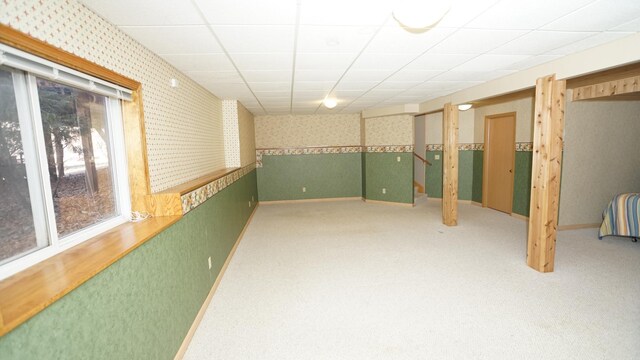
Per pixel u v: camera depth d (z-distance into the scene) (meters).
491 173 6.56
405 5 1.57
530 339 2.25
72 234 1.57
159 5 1.67
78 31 1.55
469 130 7.05
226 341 2.32
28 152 1.32
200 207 2.76
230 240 4.06
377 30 2.20
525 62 3.18
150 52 2.37
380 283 3.22
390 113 6.62
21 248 1.27
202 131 3.74
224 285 3.28
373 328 2.44
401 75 3.67
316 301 2.89
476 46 2.63
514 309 2.64
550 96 3.16
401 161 7.03
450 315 2.59
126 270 1.49
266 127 7.87
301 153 8.00
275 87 4.14
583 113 4.78
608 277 3.20
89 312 1.21
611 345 2.15
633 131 4.99
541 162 3.31
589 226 5.03
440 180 7.57
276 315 2.67
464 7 1.88
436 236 4.77
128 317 1.49
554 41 2.54
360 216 6.27
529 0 1.81
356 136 8.08
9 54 1.15
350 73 3.50
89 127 1.79
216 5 1.72
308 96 5.01
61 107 1.56
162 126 2.50
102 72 1.70
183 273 2.26
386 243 4.51
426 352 2.15
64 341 1.07
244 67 3.06
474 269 3.50
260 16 1.89
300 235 5.07
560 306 2.67
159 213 2.16
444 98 5.23
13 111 1.26
